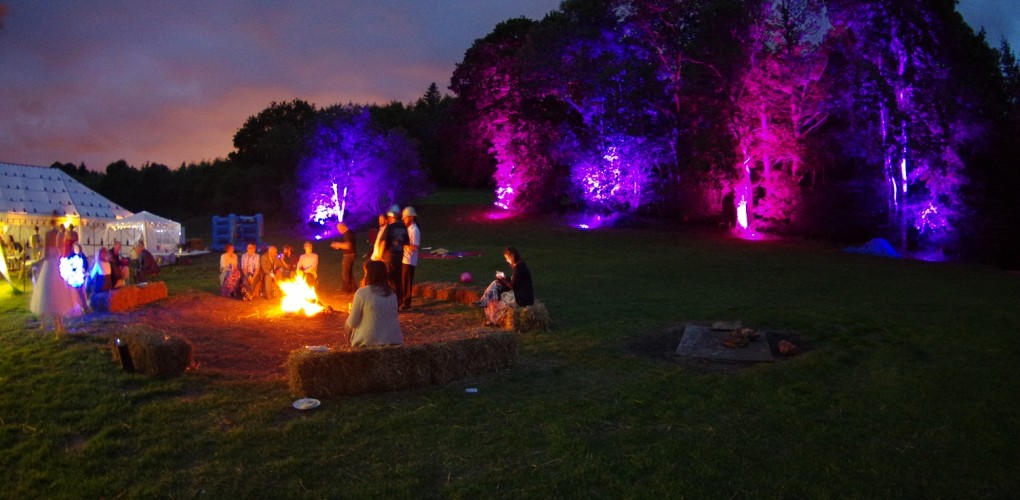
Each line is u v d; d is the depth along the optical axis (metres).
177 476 4.79
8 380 7.13
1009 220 27.67
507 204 42.72
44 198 26.86
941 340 9.41
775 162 35.16
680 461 5.16
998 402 6.67
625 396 6.81
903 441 5.65
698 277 18.47
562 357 8.60
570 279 17.88
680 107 37.28
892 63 29.77
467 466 5.05
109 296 12.18
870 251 28.53
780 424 6.02
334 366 6.66
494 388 7.13
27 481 4.70
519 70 41.44
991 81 31.50
